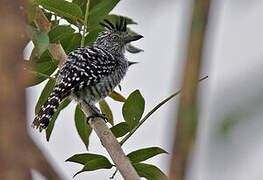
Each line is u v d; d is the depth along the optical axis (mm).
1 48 1895
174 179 1843
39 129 8625
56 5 8008
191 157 1857
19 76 1922
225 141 1759
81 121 9148
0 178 1827
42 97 9227
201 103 1885
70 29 8172
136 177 6102
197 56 1881
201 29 1875
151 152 6961
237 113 1739
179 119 1885
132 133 6809
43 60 8539
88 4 8367
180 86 1909
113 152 6652
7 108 1876
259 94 1723
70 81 9453
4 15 1912
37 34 6895
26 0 2002
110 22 11227
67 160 7117
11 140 1861
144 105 7305
